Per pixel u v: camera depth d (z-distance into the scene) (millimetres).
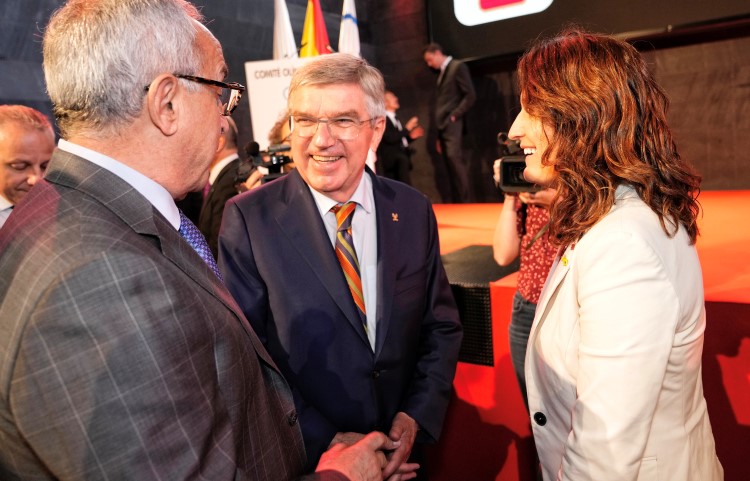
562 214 932
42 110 4102
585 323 858
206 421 648
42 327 578
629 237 832
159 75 728
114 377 588
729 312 1558
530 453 1855
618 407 812
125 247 637
